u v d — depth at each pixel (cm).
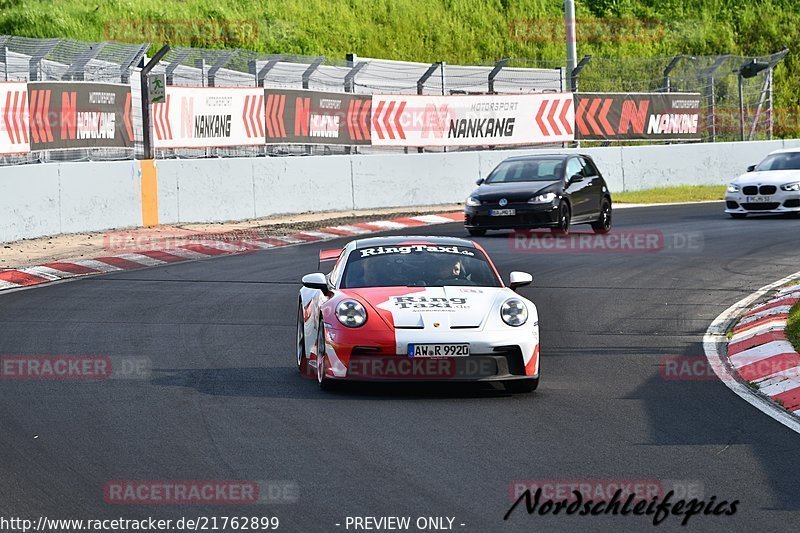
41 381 3378
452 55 15525
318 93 9712
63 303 5028
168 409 2975
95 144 8081
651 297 5209
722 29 17912
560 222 7469
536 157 8019
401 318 3145
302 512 2058
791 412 2964
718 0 18750
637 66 16188
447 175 10138
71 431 2727
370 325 3122
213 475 2316
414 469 2356
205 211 8319
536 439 2634
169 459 2450
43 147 7612
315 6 15162
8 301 5091
